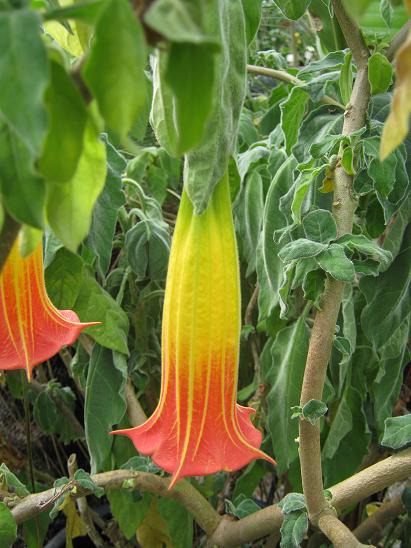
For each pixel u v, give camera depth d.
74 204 0.20
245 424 0.36
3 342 0.35
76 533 0.76
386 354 0.56
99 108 0.16
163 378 0.33
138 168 0.74
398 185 0.42
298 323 0.62
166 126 0.28
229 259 0.32
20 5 0.15
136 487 0.57
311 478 0.42
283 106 0.56
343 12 0.39
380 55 0.39
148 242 0.63
